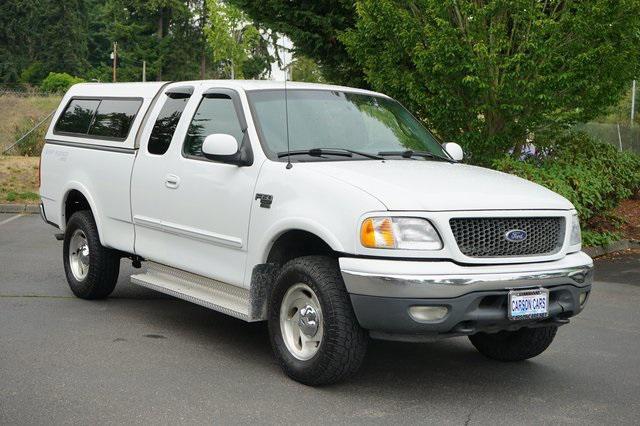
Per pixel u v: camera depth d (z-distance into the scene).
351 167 5.97
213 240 6.54
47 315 7.74
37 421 4.95
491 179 6.11
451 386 5.92
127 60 83.38
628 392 5.89
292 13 15.73
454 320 5.23
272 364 6.31
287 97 6.72
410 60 12.99
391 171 5.93
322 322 5.55
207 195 6.60
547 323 5.68
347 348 5.46
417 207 5.33
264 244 5.99
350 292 5.34
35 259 10.97
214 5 48.97
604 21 11.64
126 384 5.71
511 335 6.49
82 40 92.31
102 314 7.86
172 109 7.36
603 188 12.95
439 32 11.68
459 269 5.28
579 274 5.73
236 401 5.42
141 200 7.38
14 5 88.31
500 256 5.49
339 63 15.98
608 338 7.53
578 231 6.01
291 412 5.23
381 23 12.36
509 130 12.41
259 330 7.43
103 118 8.23
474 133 12.35
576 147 13.68
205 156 6.53
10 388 5.56
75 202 8.73
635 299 9.38
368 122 6.88
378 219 5.31
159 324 7.53
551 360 6.73
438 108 12.31
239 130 6.50
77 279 8.46
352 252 5.37
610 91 12.21
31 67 88.12
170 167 7.04
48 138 9.04
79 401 5.33
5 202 17.19
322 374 5.57
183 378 5.89
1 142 27.62
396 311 5.20
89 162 8.18
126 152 7.66
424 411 5.34
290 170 5.96
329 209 5.55
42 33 90.44
